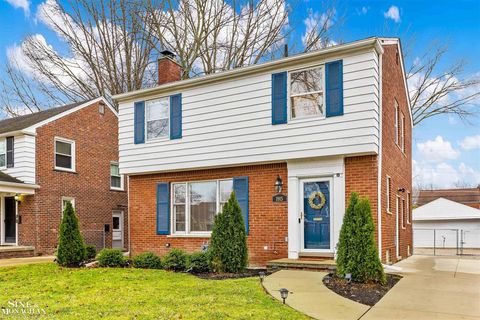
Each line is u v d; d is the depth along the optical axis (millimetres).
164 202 13266
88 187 18828
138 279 8617
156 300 6457
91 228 18781
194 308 5859
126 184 21016
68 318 5418
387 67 11383
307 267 9555
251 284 7648
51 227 16906
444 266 10938
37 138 16641
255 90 11461
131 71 25047
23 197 16516
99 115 19797
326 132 10188
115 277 8938
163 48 23953
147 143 13430
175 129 12867
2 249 14992
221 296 6648
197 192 12789
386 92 11109
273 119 11039
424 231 27062
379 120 10062
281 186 11062
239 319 5289
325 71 10320
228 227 9508
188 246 12648
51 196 17031
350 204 8133
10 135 16484
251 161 11336
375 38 9562
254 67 11336
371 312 5828
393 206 11852
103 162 19812
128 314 5586
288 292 6812
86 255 11883
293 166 10875
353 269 7781
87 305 6207
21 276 9492
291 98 10906
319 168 10461
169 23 23766
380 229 9781
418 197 32156
